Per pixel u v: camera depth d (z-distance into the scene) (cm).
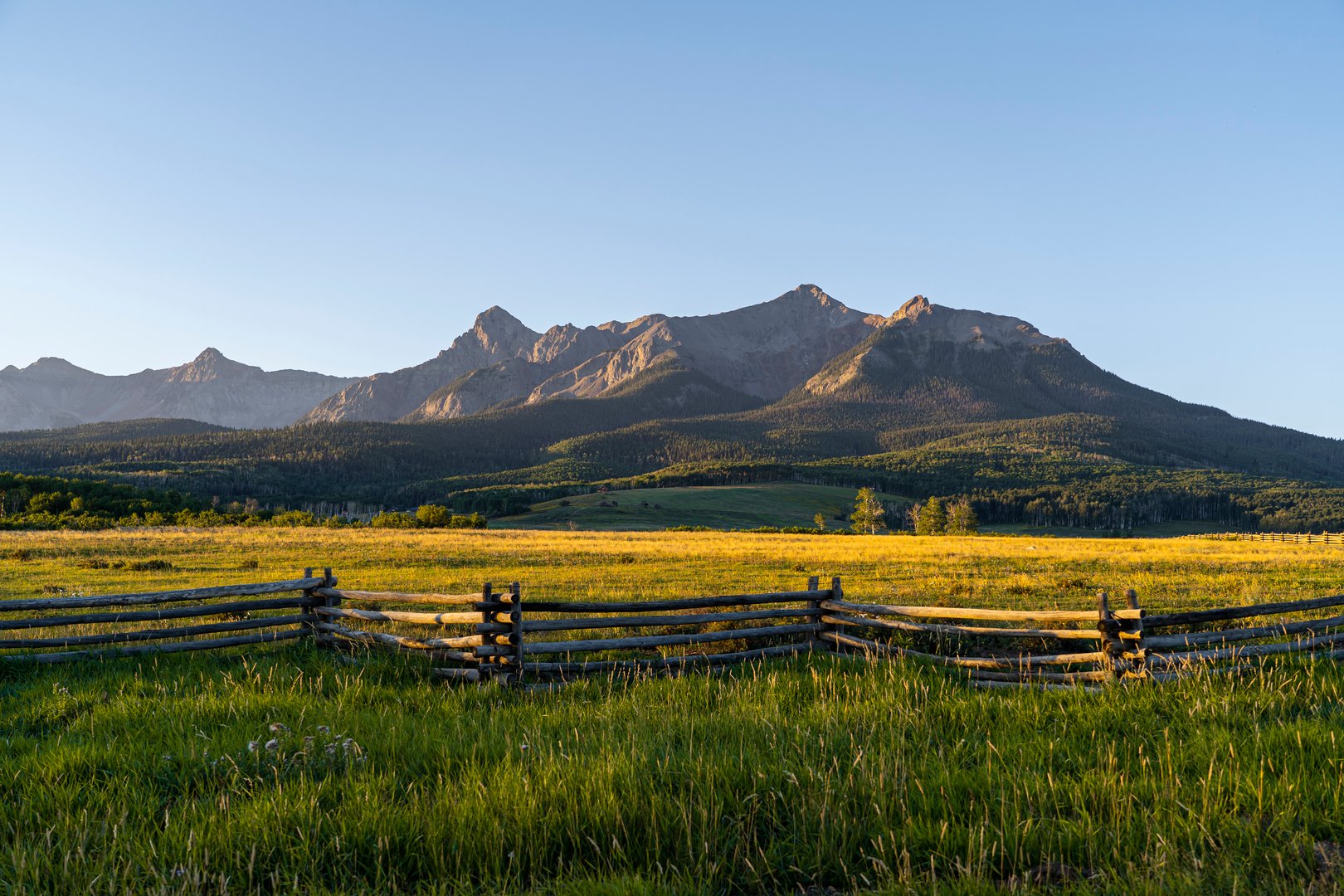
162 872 359
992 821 413
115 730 593
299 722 593
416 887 363
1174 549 4216
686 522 14562
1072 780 460
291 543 4059
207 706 646
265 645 992
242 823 405
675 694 698
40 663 855
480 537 5588
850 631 1045
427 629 1085
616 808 409
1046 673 802
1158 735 555
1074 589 1855
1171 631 1115
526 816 404
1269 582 1995
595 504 16375
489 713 654
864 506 12662
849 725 575
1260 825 403
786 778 455
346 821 404
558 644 818
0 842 398
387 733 567
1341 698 639
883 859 372
